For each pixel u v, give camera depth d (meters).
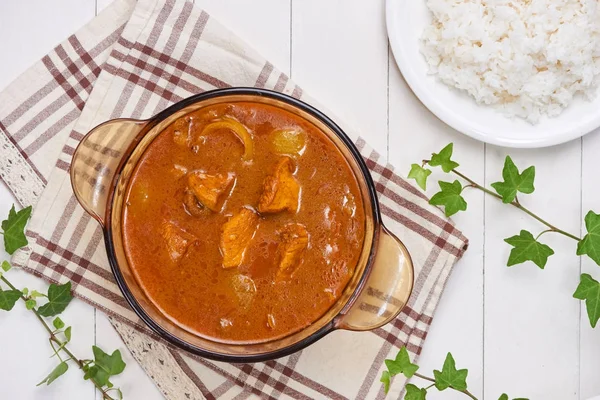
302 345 0.91
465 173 1.02
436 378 0.98
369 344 1.00
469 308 1.02
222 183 0.91
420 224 1.00
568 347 1.02
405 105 1.02
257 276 0.92
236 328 0.92
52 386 1.01
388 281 0.92
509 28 0.99
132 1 1.01
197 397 1.00
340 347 1.00
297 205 0.92
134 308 0.91
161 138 0.92
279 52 1.02
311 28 1.02
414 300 1.00
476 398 1.00
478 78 1.00
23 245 0.98
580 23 0.98
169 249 0.92
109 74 0.99
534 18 0.99
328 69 1.02
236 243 0.91
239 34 1.02
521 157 1.02
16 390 1.01
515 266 1.02
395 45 1.00
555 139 1.00
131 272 0.92
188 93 1.00
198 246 0.92
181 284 0.92
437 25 1.00
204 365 1.00
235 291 0.92
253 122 0.92
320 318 0.92
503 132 1.00
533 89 0.99
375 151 1.00
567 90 1.00
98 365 0.99
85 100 1.01
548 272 1.02
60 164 0.99
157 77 0.99
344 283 0.92
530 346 1.02
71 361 1.01
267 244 0.92
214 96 0.91
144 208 0.92
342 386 1.00
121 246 0.92
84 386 1.01
